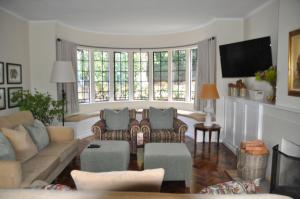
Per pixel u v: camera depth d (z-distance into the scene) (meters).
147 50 6.71
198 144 5.07
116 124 4.58
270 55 3.59
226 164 3.87
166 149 3.30
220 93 5.00
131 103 6.88
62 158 3.22
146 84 6.88
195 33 5.84
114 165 3.27
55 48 5.11
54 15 4.70
